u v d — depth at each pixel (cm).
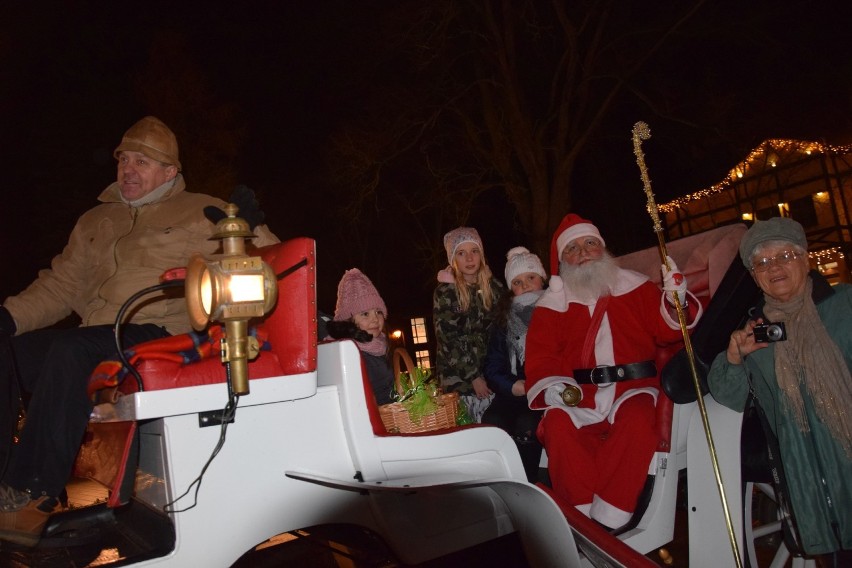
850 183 1619
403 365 414
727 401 315
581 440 367
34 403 262
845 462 272
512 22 1584
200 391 237
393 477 270
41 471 258
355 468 266
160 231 326
